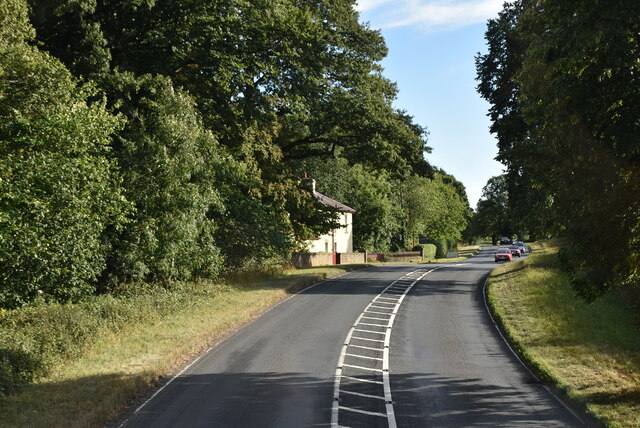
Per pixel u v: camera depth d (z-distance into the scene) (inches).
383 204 3029.0
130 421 411.8
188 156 968.3
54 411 412.2
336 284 1348.4
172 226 929.5
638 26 435.5
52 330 604.1
